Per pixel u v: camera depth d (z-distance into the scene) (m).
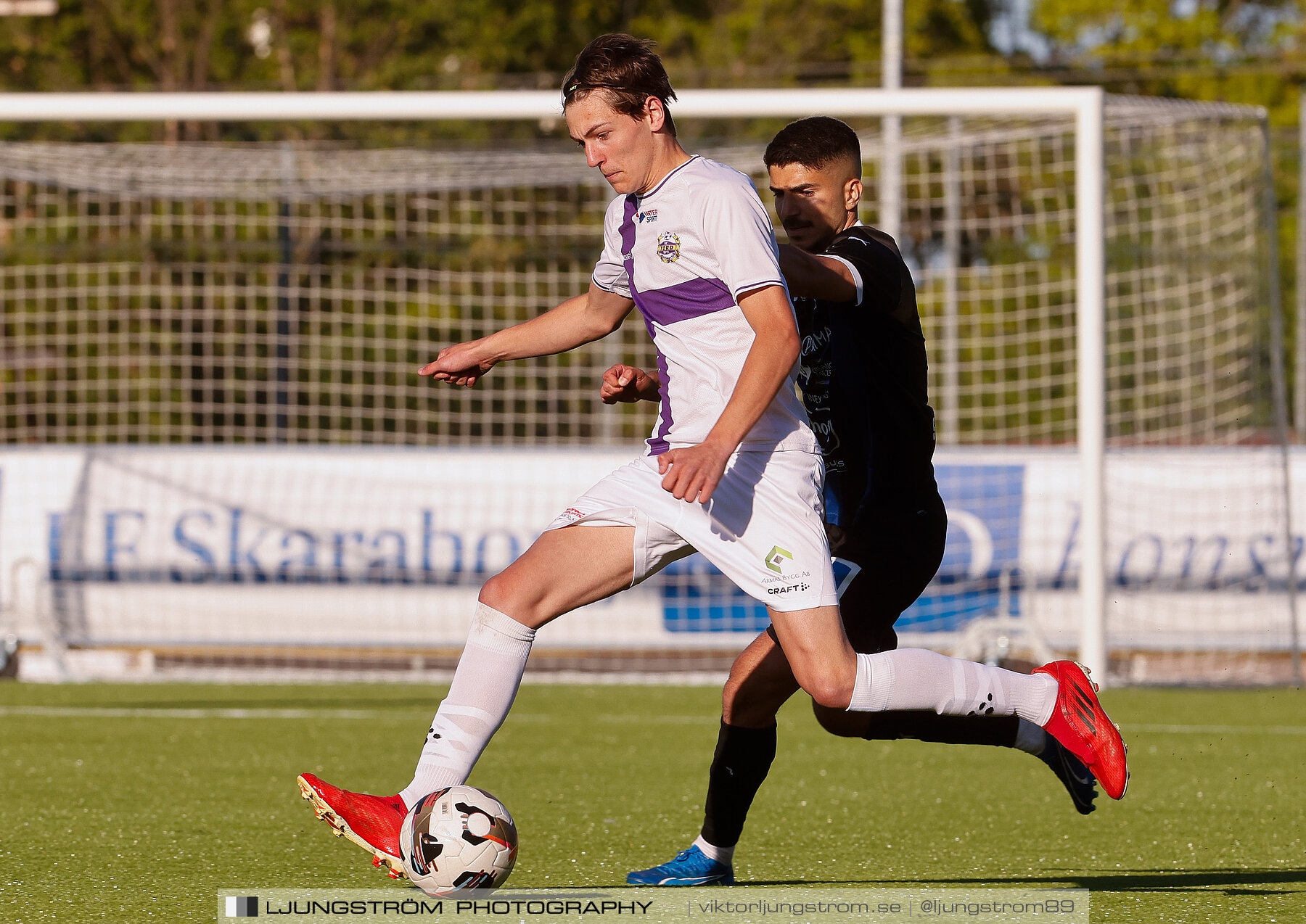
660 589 32.31
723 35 83.81
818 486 10.05
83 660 32.88
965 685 10.08
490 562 32.59
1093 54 94.69
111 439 43.44
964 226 36.53
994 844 14.00
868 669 9.83
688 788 17.30
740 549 9.77
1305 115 47.94
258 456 33.00
